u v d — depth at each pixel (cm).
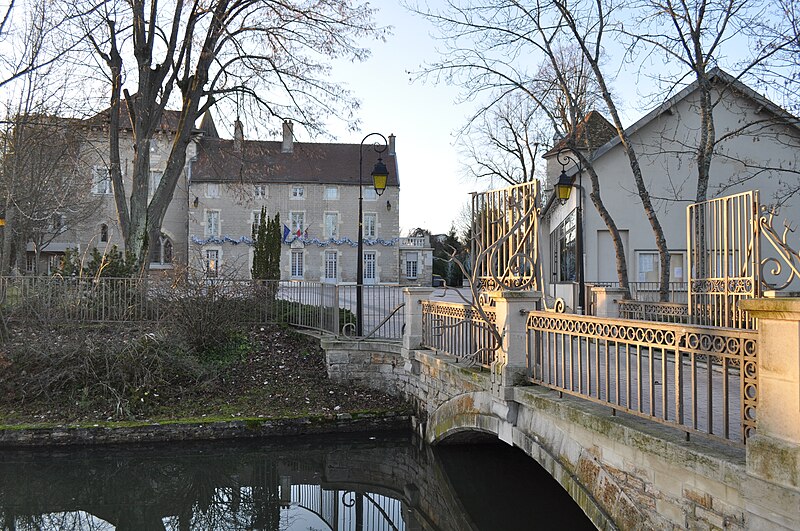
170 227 4678
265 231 2027
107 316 1354
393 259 4962
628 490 473
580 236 1608
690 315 962
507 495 902
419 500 909
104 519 832
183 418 1098
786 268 1986
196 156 4675
